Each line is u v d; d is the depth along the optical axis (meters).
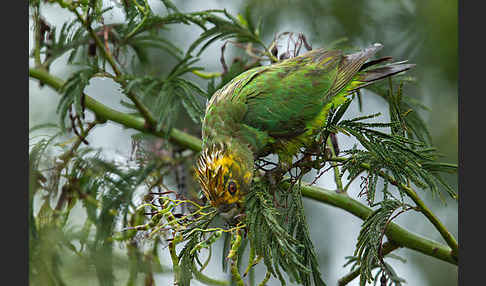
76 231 7.17
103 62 7.05
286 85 7.15
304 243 5.96
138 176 7.52
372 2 10.77
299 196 6.03
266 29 10.50
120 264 7.02
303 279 5.94
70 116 6.92
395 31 10.84
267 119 7.02
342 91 7.60
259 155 7.36
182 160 8.10
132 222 7.18
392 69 7.43
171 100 7.22
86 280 6.92
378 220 5.90
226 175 6.43
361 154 5.89
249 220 5.69
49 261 6.76
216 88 7.71
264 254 5.42
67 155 7.29
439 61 10.75
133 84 7.00
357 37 10.70
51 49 7.25
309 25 10.63
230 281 7.00
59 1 6.55
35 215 7.05
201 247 5.19
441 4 10.67
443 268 10.74
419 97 10.76
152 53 10.52
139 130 7.58
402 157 5.82
